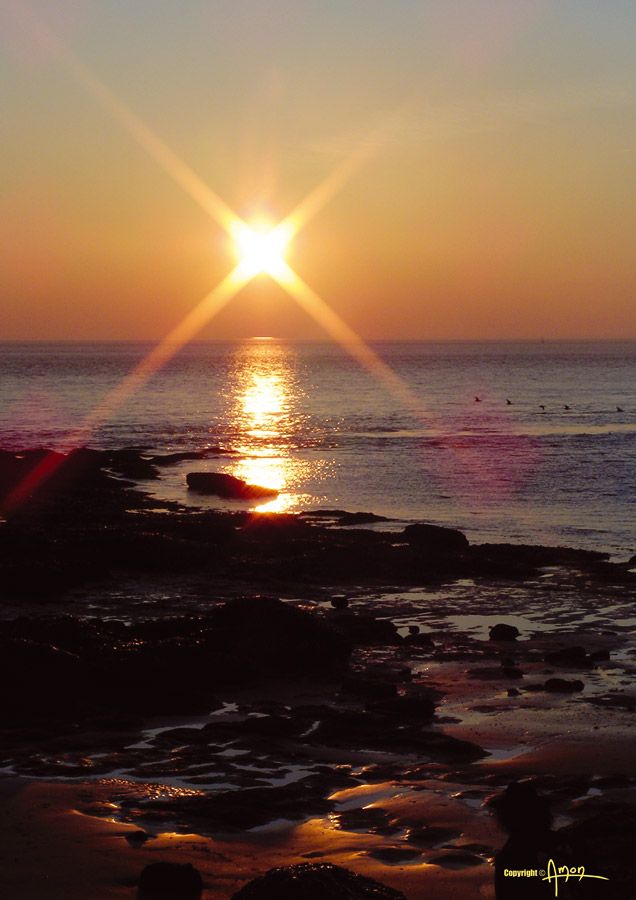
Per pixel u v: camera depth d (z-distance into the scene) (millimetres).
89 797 8852
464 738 11102
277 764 10102
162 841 7855
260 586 20562
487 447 52312
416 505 33219
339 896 5875
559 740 10891
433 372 166875
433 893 6980
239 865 7422
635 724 11500
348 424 68562
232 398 98938
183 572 21672
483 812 8609
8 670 12320
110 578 20828
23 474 38688
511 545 24359
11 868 7273
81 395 102750
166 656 13219
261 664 13945
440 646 15859
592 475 40062
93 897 6812
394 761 10242
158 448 54188
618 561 23828
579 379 138625
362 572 21750
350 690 13172
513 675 13906
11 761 10109
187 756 10336
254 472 42750
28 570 19297
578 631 16906
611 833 7586
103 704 12336
